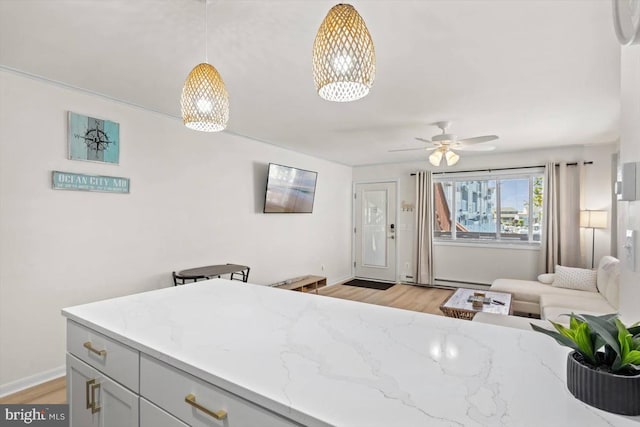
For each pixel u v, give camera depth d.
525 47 2.04
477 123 3.67
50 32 1.89
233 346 1.04
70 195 2.68
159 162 3.33
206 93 1.38
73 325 1.36
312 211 5.57
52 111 2.57
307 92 2.80
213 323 1.25
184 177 3.56
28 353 2.46
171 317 1.32
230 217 4.11
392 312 1.40
